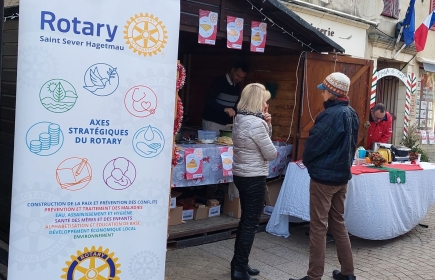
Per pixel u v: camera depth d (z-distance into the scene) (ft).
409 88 40.11
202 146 18.47
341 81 13.93
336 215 14.71
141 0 9.91
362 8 34.55
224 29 17.38
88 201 9.86
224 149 18.53
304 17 30.37
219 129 22.27
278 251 17.84
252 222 14.37
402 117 40.50
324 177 13.78
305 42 19.97
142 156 10.23
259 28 18.29
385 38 37.04
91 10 9.53
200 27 16.58
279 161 20.39
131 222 10.29
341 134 13.62
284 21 18.58
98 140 9.81
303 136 20.38
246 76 23.31
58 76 9.41
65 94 9.48
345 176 13.92
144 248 10.48
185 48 26.30
